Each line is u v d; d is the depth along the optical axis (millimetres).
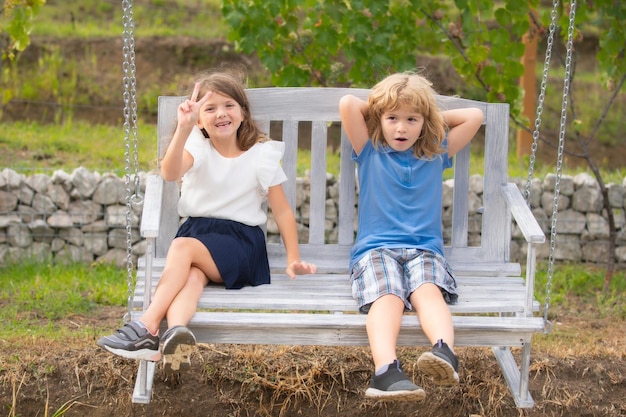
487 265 4711
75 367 4781
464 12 6301
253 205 4484
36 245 6602
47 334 5227
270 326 3945
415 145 4473
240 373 4801
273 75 6605
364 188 4523
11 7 6332
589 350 5172
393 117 4332
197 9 11617
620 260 6895
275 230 6688
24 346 4996
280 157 4496
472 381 4816
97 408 4664
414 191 4426
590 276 6578
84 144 8555
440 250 4383
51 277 6293
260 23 6270
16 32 6395
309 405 4719
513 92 6438
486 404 4711
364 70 6445
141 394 4391
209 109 4352
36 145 8406
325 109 4738
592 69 11617
